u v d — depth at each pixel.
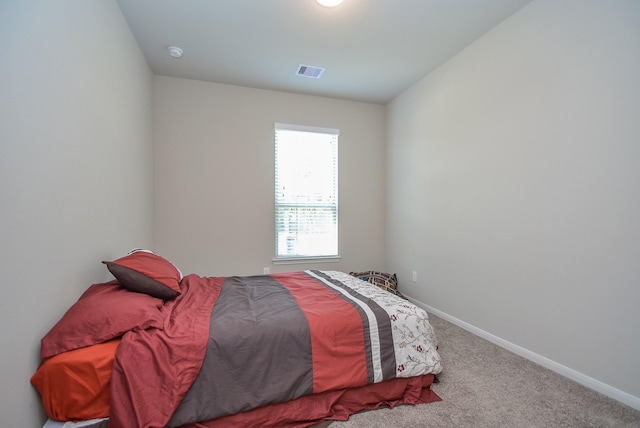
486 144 2.54
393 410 1.61
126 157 2.31
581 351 1.85
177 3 2.16
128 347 1.25
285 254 3.79
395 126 3.91
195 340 1.36
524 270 2.21
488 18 2.33
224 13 2.27
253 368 1.41
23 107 1.09
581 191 1.84
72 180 1.46
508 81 2.33
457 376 1.94
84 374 1.20
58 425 1.18
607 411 1.59
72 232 1.46
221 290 2.18
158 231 3.32
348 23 2.40
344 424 1.50
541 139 2.08
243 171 3.59
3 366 0.99
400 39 2.62
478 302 2.62
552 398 1.70
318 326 1.58
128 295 1.54
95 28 1.73
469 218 2.72
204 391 1.32
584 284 1.83
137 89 2.64
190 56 2.91
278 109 3.72
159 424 1.20
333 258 3.96
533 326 2.14
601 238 1.75
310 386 1.48
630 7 1.62
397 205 3.88
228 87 3.54
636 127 1.60
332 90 3.71
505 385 1.84
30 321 1.14
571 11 1.89
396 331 1.71
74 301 1.48
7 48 1.01
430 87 3.24
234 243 3.57
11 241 1.03
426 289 3.33
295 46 2.73
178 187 3.38
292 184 3.82
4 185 0.99
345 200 4.02
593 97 1.78
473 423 1.50
